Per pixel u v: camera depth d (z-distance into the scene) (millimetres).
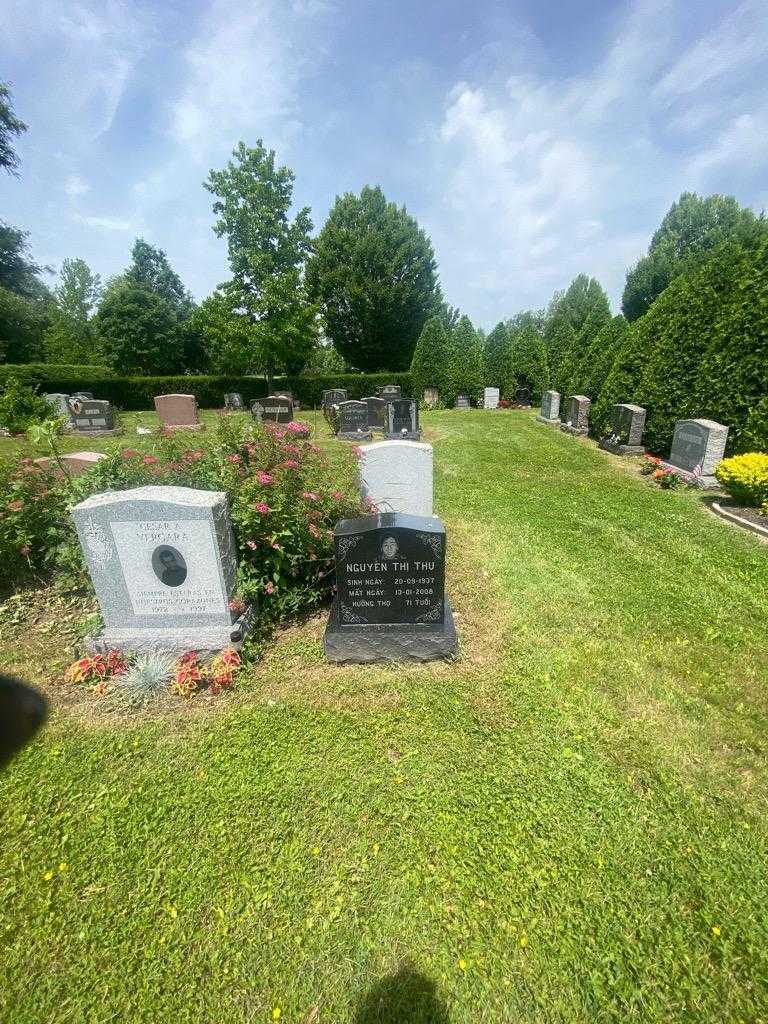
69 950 2191
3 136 25656
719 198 34562
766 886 2389
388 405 14891
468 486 9648
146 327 38188
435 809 2814
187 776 3068
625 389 13234
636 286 34062
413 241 33500
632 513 7895
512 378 25531
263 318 27141
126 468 5465
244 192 25734
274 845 2625
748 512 7762
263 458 5301
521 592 5332
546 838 2643
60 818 2805
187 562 4070
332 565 5137
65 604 5137
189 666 3830
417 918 2279
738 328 9695
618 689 3807
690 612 4906
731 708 3609
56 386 26906
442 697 3742
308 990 2041
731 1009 1957
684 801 2850
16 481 5480
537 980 2059
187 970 2113
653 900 2336
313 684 3910
